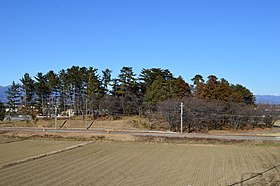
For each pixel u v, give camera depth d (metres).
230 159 34.38
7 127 68.88
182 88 78.94
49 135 54.41
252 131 64.38
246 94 89.06
